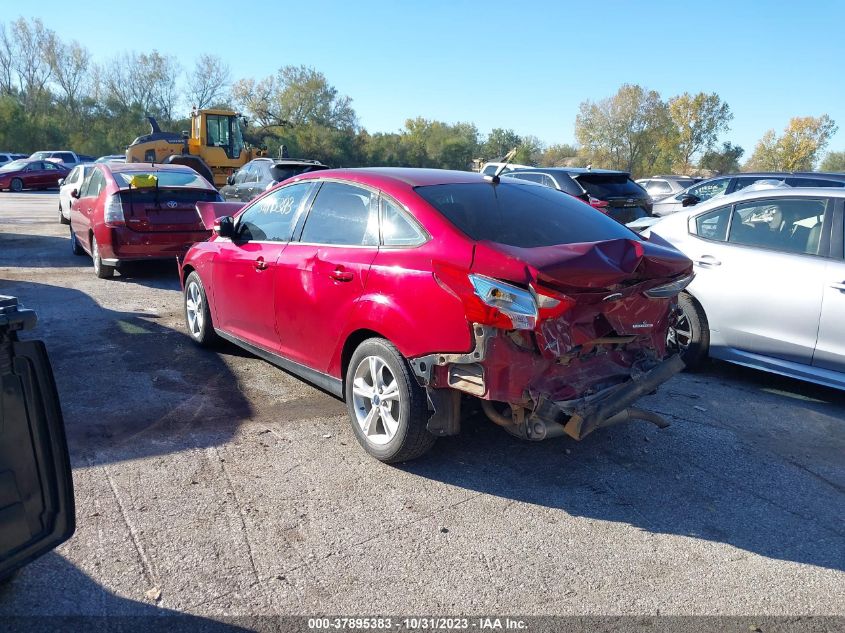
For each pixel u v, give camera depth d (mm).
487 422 4789
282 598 2902
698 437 4660
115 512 3504
